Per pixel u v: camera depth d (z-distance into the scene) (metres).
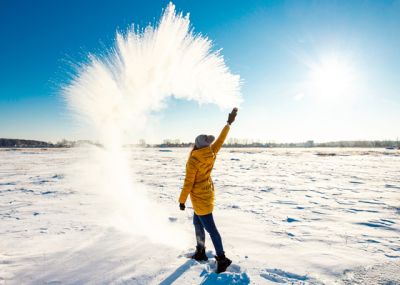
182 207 3.20
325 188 10.16
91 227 4.74
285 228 4.90
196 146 3.28
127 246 3.73
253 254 3.58
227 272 2.97
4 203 7.15
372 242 4.18
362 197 8.24
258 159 34.25
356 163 26.34
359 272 3.11
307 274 3.02
